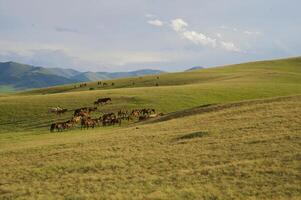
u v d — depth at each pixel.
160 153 31.33
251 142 30.52
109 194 22.83
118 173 27.12
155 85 119.38
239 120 41.12
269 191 20.52
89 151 34.69
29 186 26.14
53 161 32.28
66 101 83.00
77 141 41.88
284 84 101.50
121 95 85.56
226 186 21.95
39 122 67.31
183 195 21.33
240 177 23.06
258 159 25.88
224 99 82.75
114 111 73.38
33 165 31.80
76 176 27.41
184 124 45.09
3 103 81.88
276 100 52.06
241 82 106.19
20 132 60.62
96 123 63.31
